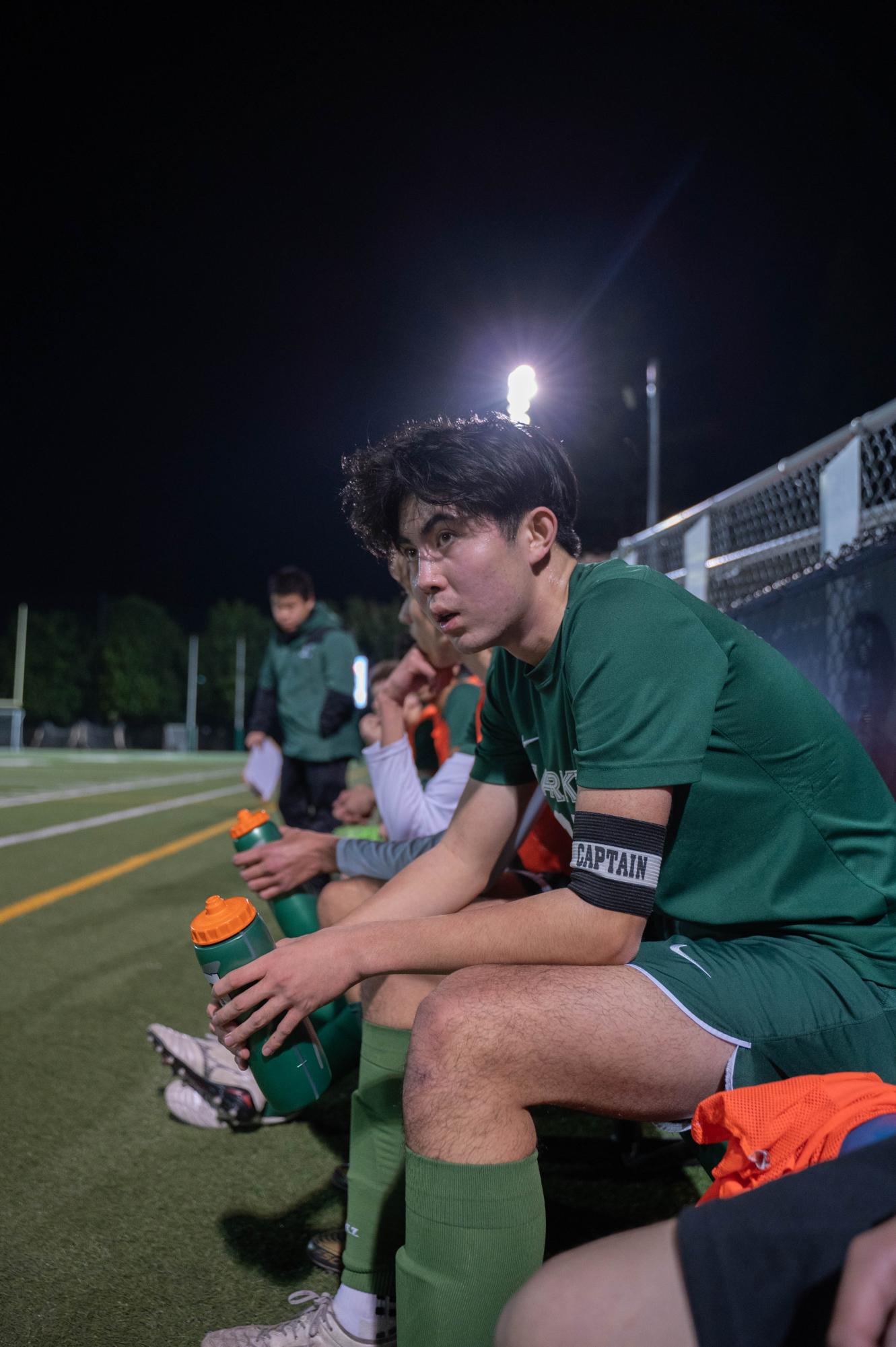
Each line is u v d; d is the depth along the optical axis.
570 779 1.36
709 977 1.14
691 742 1.16
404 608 2.30
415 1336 1.04
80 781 17.36
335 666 5.68
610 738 1.16
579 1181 2.01
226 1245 1.72
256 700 6.01
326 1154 2.13
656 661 1.17
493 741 1.54
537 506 1.26
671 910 1.30
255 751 3.92
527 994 1.07
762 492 3.77
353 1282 1.40
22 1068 2.65
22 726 47.75
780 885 1.24
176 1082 2.35
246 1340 1.38
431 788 2.27
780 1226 0.66
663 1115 1.12
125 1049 2.81
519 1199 1.03
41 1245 1.71
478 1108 1.04
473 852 1.54
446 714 2.58
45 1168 2.04
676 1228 0.68
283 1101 1.35
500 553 1.24
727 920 1.26
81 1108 2.38
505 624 1.27
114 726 51.72
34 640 51.53
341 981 1.22
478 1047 1.04
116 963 3.82
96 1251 1.70
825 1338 0.60
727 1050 1.11
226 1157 2.11
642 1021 1.07
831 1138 0.84
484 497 1.21
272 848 1.94
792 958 1.19
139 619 52.91
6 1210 1.85
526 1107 1.08
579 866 1.17
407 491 1.27
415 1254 1.05
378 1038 1.42
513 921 1.17
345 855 1.94
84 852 7.22
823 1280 0.64
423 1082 1.06
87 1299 1.54
